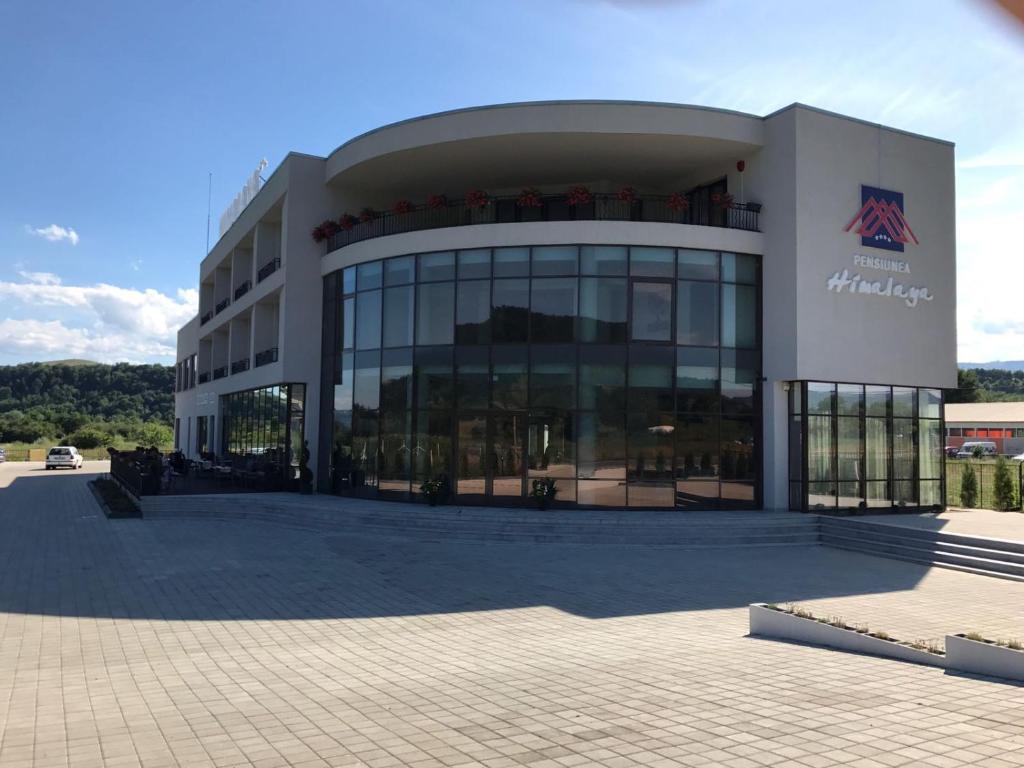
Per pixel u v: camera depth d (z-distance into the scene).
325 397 25.11
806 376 20.16
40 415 98.81
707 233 20.62
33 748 5.58
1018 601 11.88
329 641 9.43
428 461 21.44
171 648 9.06
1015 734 5.57
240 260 35.72
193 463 35.62
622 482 20.09
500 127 21.12
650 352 20.36
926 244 22.58
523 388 20.62
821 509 20.39
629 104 20.77
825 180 20.83
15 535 18.78
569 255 20.55
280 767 5.14
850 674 7.62
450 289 21.45
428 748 5.49
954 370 22.91
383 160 23.12
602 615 10.94
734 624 10.41
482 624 10.38
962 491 24.33
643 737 5.65
